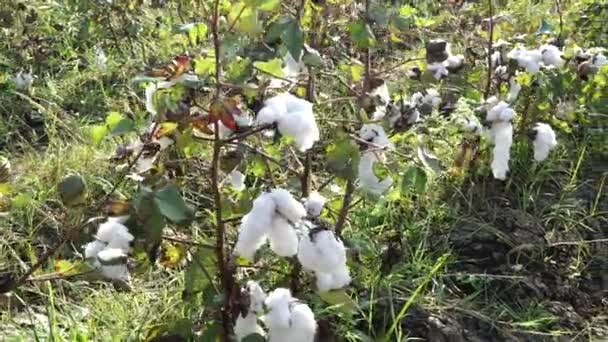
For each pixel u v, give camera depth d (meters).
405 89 1.50
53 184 1.47
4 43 2.08
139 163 0.96
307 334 0.84
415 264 1.27
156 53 2.00
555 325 1.25
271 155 1.07
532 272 1.35
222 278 0.93
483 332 1.20
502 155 1.32
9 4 2.10
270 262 1.08
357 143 1.03
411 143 1.30
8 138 1.70
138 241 0.89
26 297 1.20
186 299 0.95
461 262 1.34
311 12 1.12
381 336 1.13
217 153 0.90
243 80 0.92
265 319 0.85
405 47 1.94
